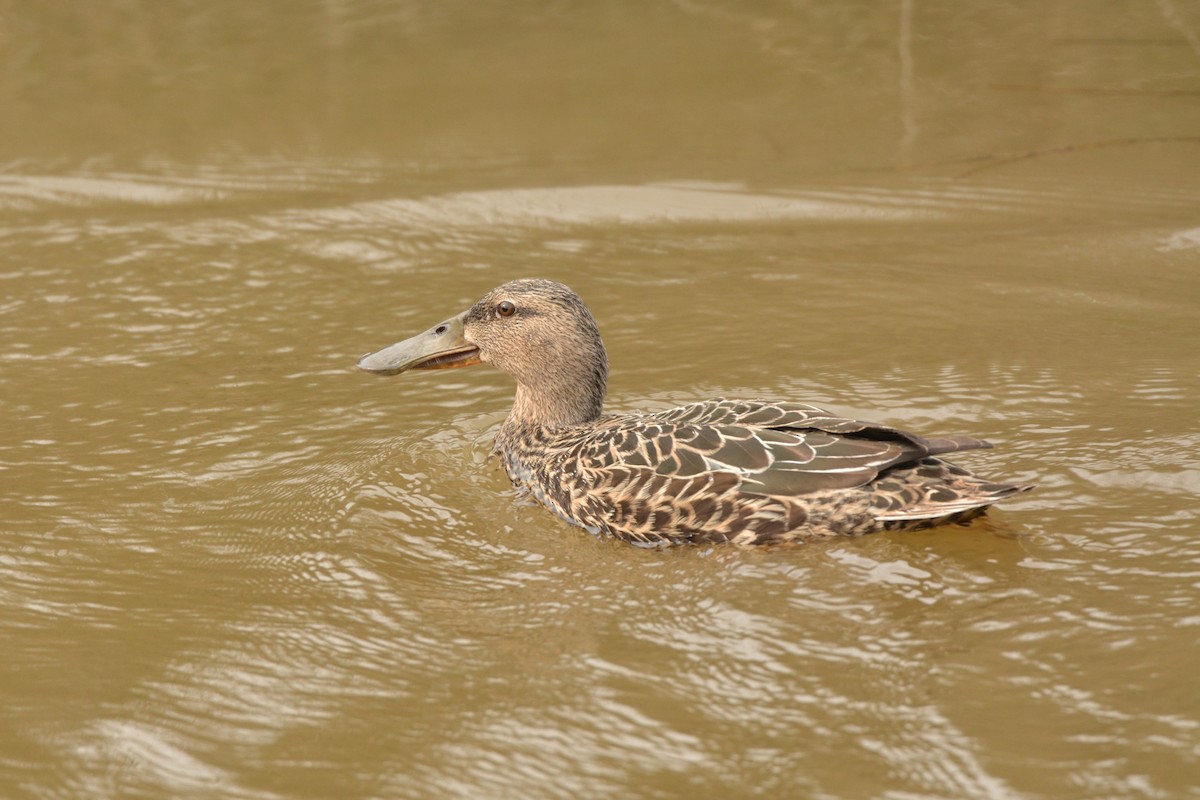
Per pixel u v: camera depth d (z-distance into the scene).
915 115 22.12
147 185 20.22
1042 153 20.61
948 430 12.23
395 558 10.54
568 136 21.77
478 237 18.44
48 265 17.59
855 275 16.83
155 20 26.41
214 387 14.16
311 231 18.64
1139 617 8.91
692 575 9.89
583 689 8.60
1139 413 12.34
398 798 7.71
